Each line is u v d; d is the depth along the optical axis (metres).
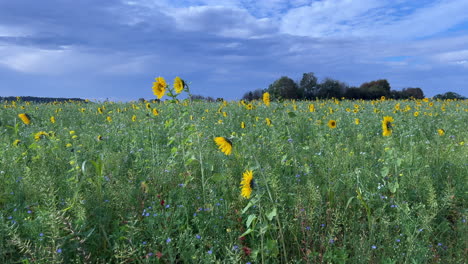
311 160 5.27
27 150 5.37
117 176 4.14
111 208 3.27
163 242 2.66
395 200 3.64
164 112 8.84
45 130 7.46
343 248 2.75
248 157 4.64
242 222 3.08
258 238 2.96
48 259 2.22
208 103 15.14
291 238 3.01
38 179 3.90
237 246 2.52
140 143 6.43
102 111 11.18
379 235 2.91
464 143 6.09
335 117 10.16
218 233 2.91
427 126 8.60
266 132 6.83
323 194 3.76
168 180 3.96
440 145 6.02
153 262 2.57
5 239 2.59
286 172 4.56
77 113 12.27
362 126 8.28
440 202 3.68
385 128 4.44
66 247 2.46
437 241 3.13
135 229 2.57
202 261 2.51
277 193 3.24
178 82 4.22
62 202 3.23
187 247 2.65
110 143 6.32
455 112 11.67
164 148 5.95
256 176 3.71
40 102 17.61
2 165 4.41
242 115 10.09
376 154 5.66
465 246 2.93
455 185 4.17
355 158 5.04
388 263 2.54
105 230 2.97
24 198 3.59
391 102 17.19
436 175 4.44
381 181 4.18
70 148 4.96
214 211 3.19
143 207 3.27
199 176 4.36
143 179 4.00
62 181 3.94
